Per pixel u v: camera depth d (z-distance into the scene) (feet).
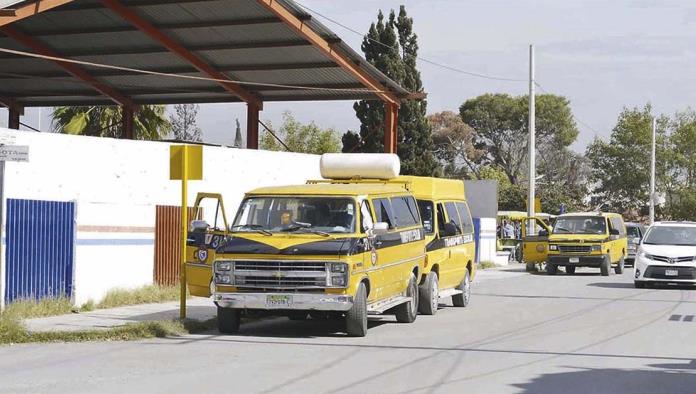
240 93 158.81
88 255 82.53
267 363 52.31
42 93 173.37
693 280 116.26
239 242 63.41
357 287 63.26
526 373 49.75
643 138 350.64
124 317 72.64
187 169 70.79
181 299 71.05
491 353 57.31
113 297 82.84
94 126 206.18
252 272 62.39
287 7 126.31
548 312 85.15
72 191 97.96
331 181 84.07
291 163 124.67
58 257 79.10
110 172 102.22
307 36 131.03
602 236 148.46
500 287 119.34
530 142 190.60
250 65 148.05
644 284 120.26
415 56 221.05
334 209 65.26
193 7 128.77
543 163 419.74
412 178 83.97
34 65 156.15
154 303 85.20
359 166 83.20
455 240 88.07
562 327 72.49
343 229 64.44
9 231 74.43
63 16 134.62
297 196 66.18
